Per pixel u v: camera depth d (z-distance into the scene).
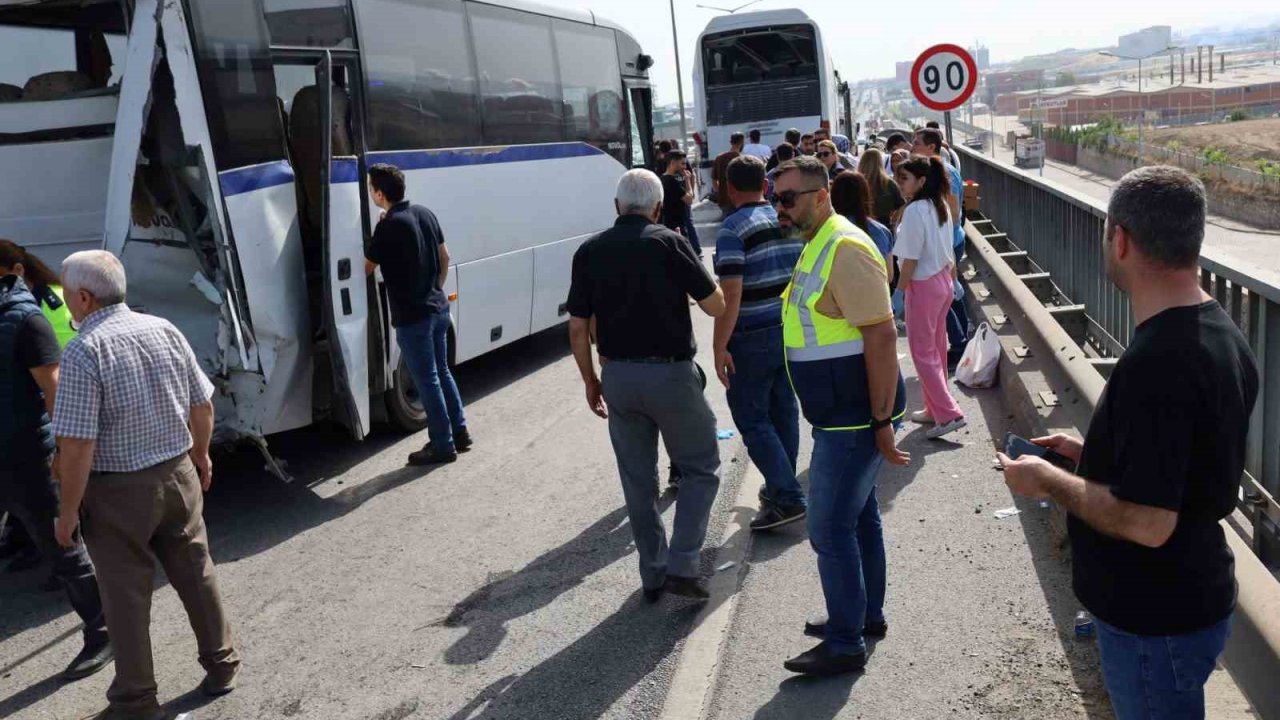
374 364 8.24
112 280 4.54
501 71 10.57
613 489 7.36
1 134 6.76
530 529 6.71
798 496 6.22
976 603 5.02
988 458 7.09
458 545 6.53
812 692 4.40
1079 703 4.11
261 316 6.91
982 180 17.62
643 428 5.38
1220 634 2.55
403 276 7.87
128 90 6.22
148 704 4.68
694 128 26.20
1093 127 97.75
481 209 10.16
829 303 4.18
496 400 10.44
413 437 9.17
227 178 6.66
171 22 6.30
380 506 7.39
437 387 8.18
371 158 8.46
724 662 4.74
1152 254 2.45
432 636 5.30
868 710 4.23
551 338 13.65
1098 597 2.62
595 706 4.51
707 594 5.29
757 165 5.95
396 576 6.12
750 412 6.11
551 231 11.69
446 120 9.57
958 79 11.50
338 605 5.78
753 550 6.00
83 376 4.37
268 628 5.56
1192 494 2.44
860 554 4.70
